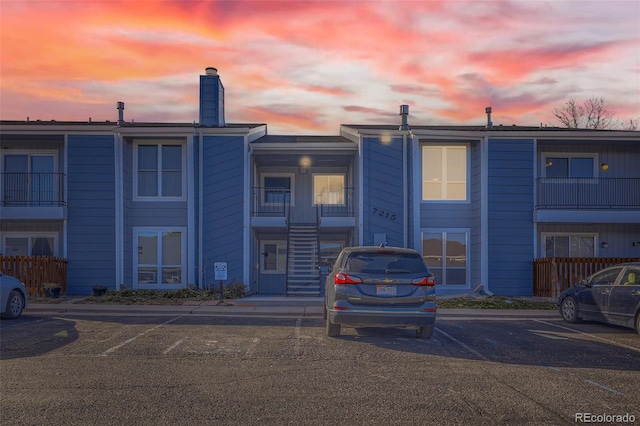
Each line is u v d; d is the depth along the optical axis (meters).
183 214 20.48
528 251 20.42
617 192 21.16
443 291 20.69
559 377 7.70
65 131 19.92
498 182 20.38
